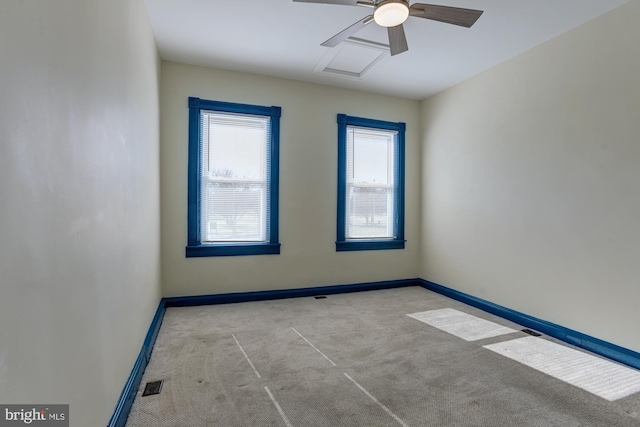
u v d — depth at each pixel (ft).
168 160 11.14
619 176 7.66
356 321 10.04
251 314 10.58
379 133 14.26
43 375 2.77
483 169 11.54
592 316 8.18
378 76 12.20
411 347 8.21
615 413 5.59
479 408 5.71
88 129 3.87
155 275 9.42
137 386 6.10
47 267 2.86
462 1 7.73
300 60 11.07
